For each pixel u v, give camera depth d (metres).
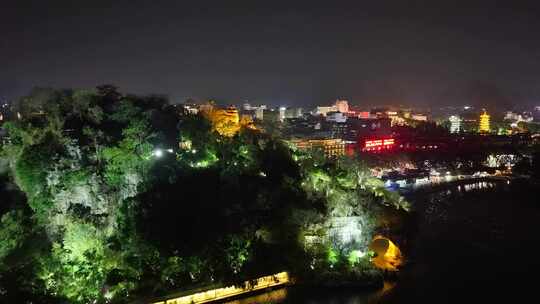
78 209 182.00
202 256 185.88
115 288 169.62
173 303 173.75
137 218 185.12
